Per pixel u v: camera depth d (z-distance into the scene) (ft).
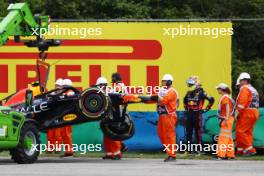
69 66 273.75
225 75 271.49
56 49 273.75
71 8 353.92
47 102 226.79
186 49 272.10
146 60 272.51
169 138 231.30
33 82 258.37
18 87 275.18
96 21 273.33
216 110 267.18
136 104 270.67
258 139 262.47
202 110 258.98
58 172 185.37
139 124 270.87
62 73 273.75
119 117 234.38
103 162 226.58
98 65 273.33
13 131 212.23
